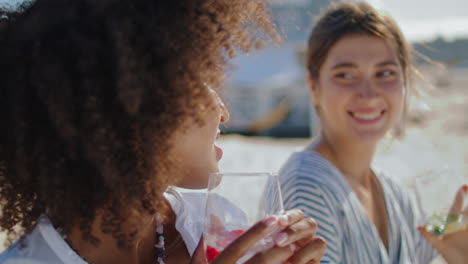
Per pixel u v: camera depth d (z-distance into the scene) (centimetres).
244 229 91
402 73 205
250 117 1630
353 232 184
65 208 95
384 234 208
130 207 96
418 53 229
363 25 195
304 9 1301
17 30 92
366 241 187
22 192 100
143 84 90
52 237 98
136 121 93
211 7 100
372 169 220
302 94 1639
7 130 94
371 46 194
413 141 808
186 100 95
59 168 92
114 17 90
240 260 89
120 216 97
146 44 92
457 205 184
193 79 96
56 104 87
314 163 189
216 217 93
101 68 89
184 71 94
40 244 99
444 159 688
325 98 203
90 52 87
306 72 221
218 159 125
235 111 1630
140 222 100
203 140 111
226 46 105
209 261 93
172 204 123
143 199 98
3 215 101
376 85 196
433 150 753
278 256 89
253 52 118
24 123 89
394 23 202
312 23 220
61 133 88
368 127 197
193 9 97
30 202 101
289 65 1612
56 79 86
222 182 93
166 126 95
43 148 91
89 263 100
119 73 87
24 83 89
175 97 94
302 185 181
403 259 205
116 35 88
